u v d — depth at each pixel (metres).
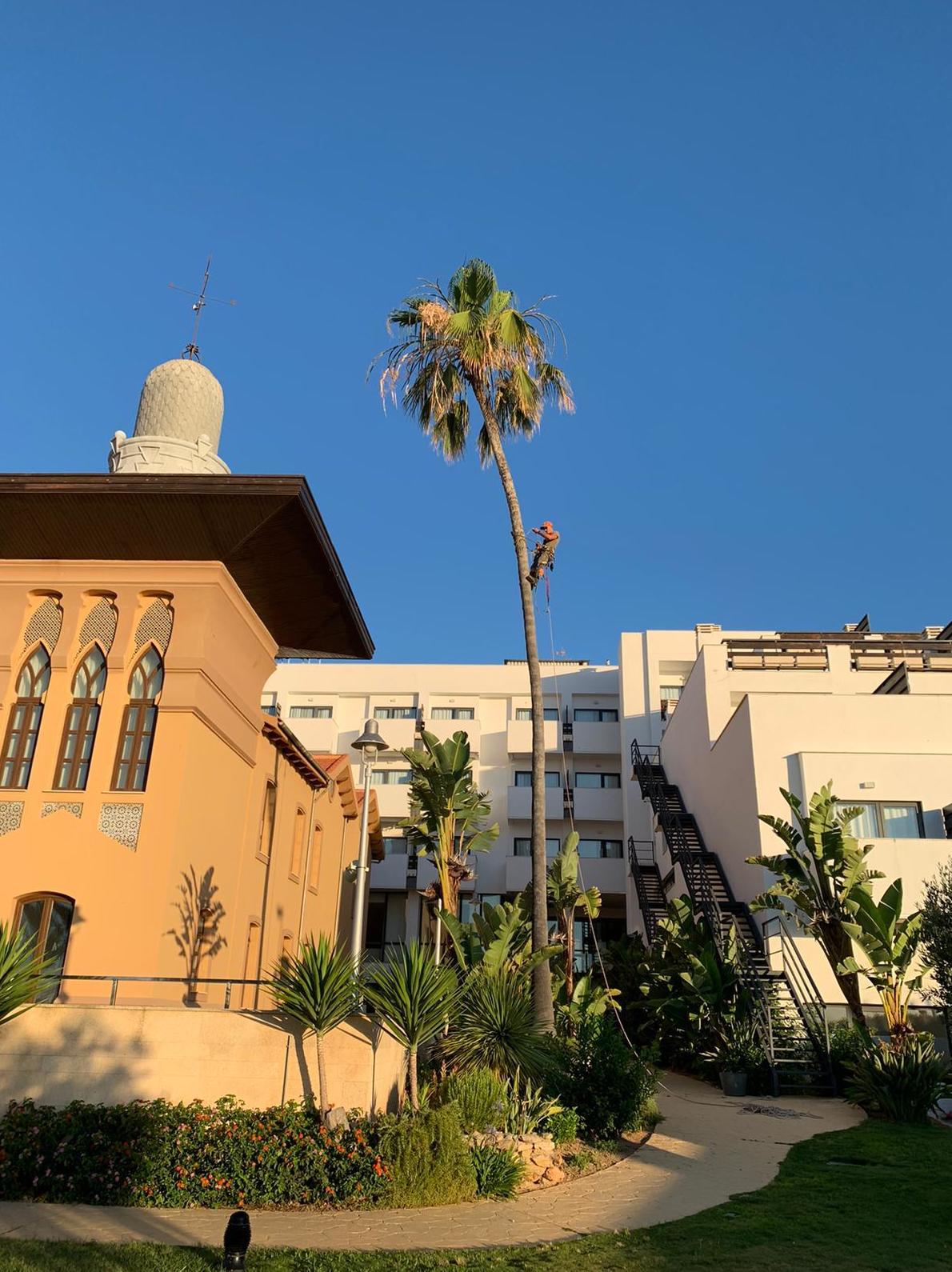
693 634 48.78
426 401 19.73
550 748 48.53
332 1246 8.20
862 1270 7.58
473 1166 10.52
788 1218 9.44
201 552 17.12
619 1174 11.71
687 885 28.33
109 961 14.61
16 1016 11.45
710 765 31.62
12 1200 9.98
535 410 19.78
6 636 16.83
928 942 17.94
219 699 17.50
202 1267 7.41
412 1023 11.38
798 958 20.89
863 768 24.91
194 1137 10.35
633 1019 26.11
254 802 20.34
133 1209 9.68
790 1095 18.45
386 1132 10.34
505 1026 13.14
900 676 31.17
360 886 15.76
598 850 47.16
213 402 21.67
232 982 11.86
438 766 19.80
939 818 24.42
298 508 16.38
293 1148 10.12
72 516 16.53
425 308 18.84
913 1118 15.41
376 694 51.50
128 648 16.61
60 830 15.45
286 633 22.19
